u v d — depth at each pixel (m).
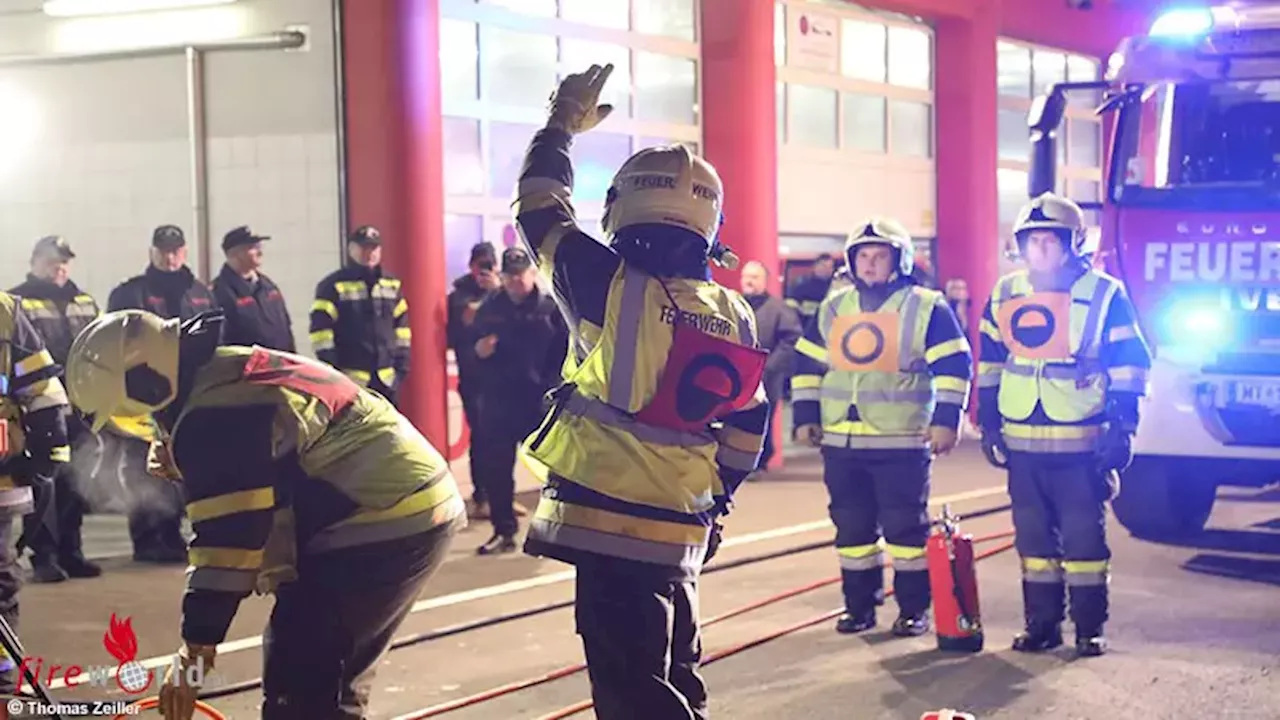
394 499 3.57
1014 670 6.02
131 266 10.84
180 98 10.63
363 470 3.56
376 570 3.55
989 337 6.49
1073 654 6.27
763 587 7.80
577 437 3.38
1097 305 6.17
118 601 7.50
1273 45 8.33
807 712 5.44
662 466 3.35
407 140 10.20
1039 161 8.79
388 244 10.19
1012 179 17.12
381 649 3.78
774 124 13.23
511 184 11.59
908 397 6.48
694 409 3.36
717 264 3.61
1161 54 8.50
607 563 3.34
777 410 12.83
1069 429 6.18
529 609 7.24
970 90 15.73
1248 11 8.46
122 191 10.83
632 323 3.33
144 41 10.68
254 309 8.84
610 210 3.54
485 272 9.99
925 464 6.57
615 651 3.36
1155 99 8.51
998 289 6.46
